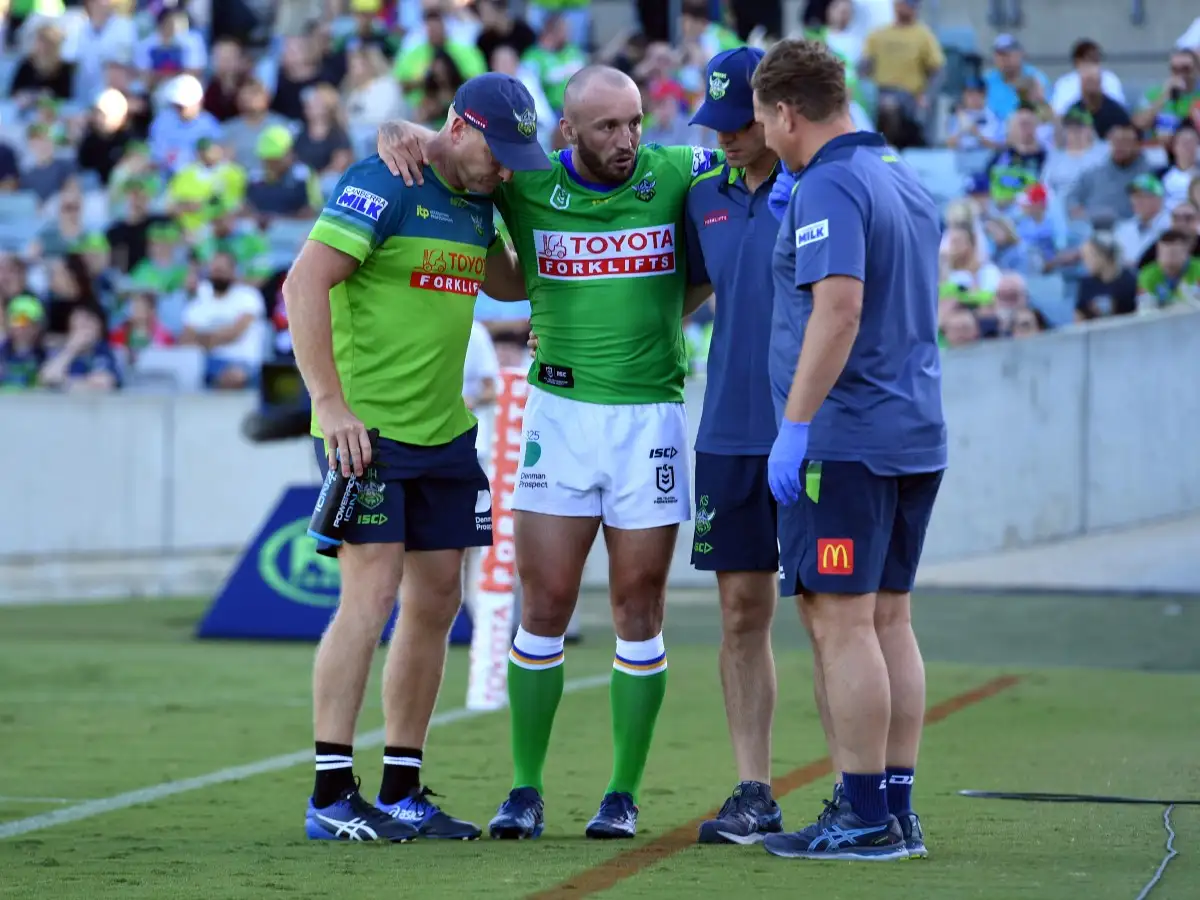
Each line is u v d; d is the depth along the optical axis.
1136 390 42.88
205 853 14.80
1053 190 46.50
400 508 15.70
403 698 16.08
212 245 51.25
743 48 15.65
